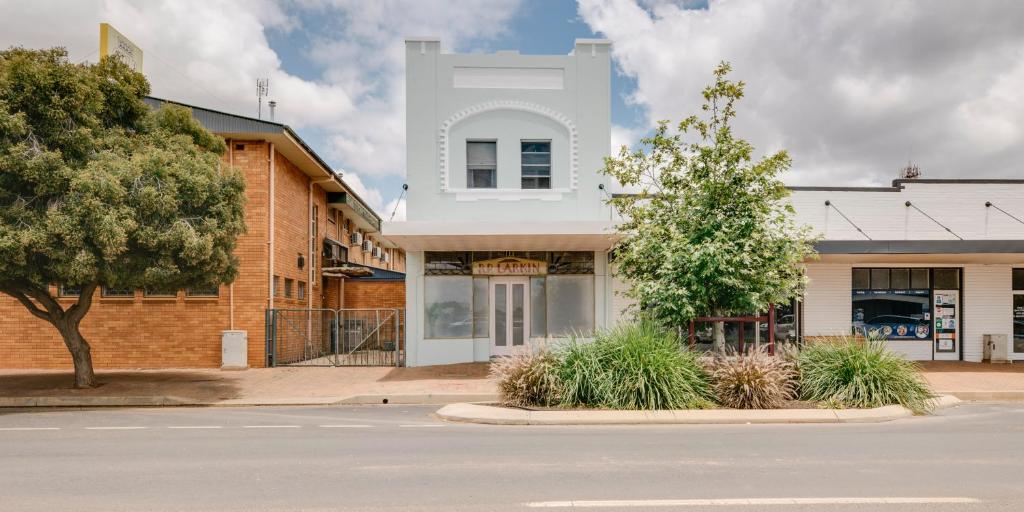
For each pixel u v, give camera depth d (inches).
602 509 216.1
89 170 487.8
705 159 489.4
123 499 230.4
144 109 577.0
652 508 217.2
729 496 231.9
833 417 413.7
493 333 735.7
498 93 706.8
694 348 482.9
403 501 226.1
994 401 520.1
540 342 482.6
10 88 489.1
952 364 733.3
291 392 553.0
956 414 451.5
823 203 772.6
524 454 306.5
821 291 763.4
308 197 932.6
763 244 474.3
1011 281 772.6
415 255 732.0
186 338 735.1
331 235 1093.1
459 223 624.1
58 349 730.8
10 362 729.6
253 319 739.4
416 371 671.1
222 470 274.5
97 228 474.9
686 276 469.1
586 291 737.0
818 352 480.7
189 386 581.0
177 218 527.5
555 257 739.4
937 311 773.9
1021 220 775.7
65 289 736.3
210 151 617.9
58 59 523.5
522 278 740.0
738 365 446.0
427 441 343.3
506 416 413.4
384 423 413.7
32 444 340.8
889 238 771.4
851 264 765.3
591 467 278.2
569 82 712.4
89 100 522.0
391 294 1116.5
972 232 775.7
